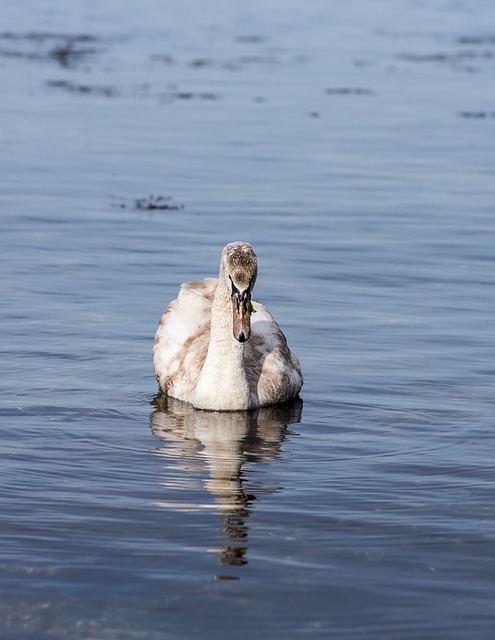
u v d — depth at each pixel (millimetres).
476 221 25969
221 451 13203
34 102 41875
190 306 16375
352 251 23172
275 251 23156
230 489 11891
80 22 67125
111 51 55625
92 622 9148
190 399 15273
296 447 13359
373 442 13508
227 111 41125
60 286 20266
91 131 36844
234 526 10914
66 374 15930
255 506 11414
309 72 50906
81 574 9906
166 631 9023
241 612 9305
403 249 23375
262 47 58844
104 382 15742
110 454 13000
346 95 45219
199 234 24484
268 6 80438
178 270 21641
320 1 84750
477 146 35406
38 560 10164
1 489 11781
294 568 10047
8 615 9234
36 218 25656
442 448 13242
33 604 9406
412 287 20547
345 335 17766
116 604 9422
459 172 31547
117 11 74250
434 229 25156
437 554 10328
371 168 31984
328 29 67500
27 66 50344
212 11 76188
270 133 37156
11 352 16672
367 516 11172
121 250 23031
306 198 28203
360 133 37406
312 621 9172
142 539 10609
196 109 41375
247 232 24750
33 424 13945
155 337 16219
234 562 10164
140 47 57438
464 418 14312
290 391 15336
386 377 15906
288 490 11883
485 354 16812
